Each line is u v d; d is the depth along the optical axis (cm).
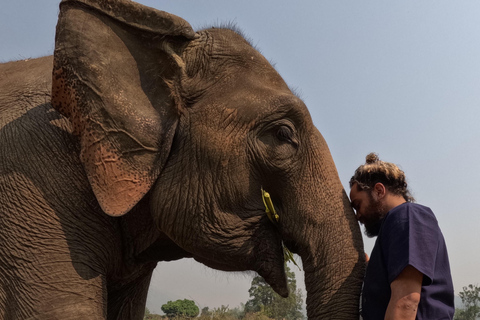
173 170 321
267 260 323
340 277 305
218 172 316
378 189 299
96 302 309
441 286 267
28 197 304
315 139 336
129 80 316
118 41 318
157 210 324
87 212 319
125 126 308
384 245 274
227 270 333
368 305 279
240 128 317
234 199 318
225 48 338
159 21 323
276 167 321
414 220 269
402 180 302
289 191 324
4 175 308
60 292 295
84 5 316
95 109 305
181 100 324
